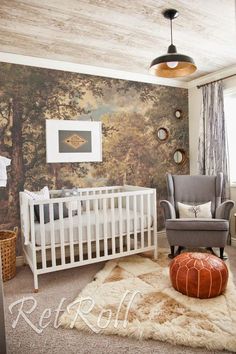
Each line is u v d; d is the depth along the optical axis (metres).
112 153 3.75
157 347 1.71
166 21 2.41
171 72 2.50
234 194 3.76
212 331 1.80
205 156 3.98
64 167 3.42
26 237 2.64
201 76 4.05
